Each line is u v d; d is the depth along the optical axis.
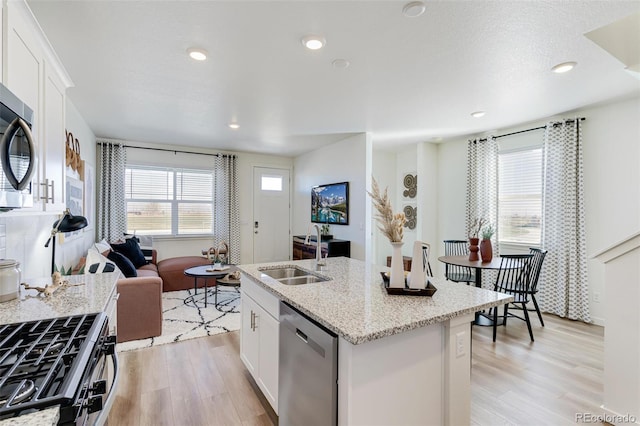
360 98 3.29
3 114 1.15
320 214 5.87
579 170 3.72
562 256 3.82
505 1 1.77
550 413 2.03
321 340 1.39
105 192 5.09
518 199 4.44
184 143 5.59
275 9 1.85
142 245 5.27
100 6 1.82
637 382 1.86
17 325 1.21
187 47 2.29
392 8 1.84
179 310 3.97
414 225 5.95
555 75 2.75
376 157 6.21
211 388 2.29
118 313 3.02
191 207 5.97
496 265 3.45
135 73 2.72
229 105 3.53
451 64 2.54
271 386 1.94
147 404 2.10
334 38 2.16
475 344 3.07
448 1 1.77
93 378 0.99
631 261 1.89
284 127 4.46
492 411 2.05
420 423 1.44
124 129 4.61
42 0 1.76
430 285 1.84
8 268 1.55
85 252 4.20
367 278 2.16
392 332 1.26
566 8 1.82
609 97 3.31
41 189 1.73
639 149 3.35
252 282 2.30
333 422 1.32
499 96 3.25
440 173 5.58
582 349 2.95
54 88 1.93
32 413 0.71
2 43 1.28
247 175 6.50
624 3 1.77
